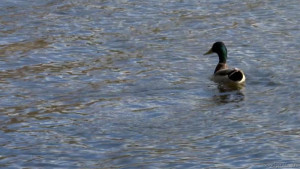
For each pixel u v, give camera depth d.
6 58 27.14
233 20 32.19
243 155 17.58
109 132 19.41
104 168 17.11
